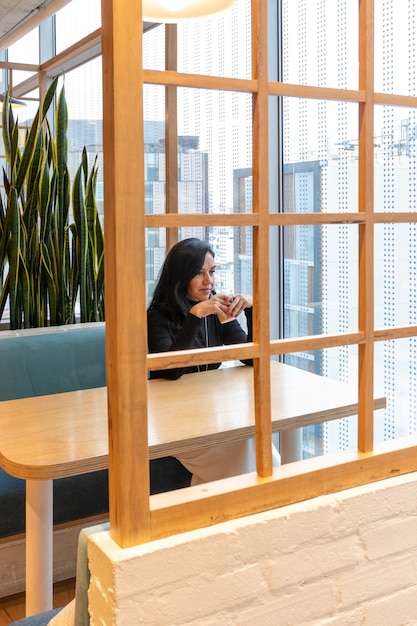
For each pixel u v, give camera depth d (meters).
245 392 2.27
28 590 1.96
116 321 0.89
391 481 1.16
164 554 0.93
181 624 0.96
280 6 3.28
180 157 3.45
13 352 2.84
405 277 2.62
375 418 2.85
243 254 3.37
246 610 1.01
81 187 3.45
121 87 0.86
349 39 2.85
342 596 1.11
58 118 3.46
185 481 2.84
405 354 2.66
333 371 3.12
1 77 4.96
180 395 2.23
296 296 3.33
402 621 1.19
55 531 2.47
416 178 2.52
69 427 1.92
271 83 0.99
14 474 1.65
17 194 3.37
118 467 0.92
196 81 0.93
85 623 1.02
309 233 3.20
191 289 2.73
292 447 2.38
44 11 3.90
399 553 1.17
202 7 2.03
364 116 1.08
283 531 1.04
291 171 3.29
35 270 3.46
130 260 0.89
